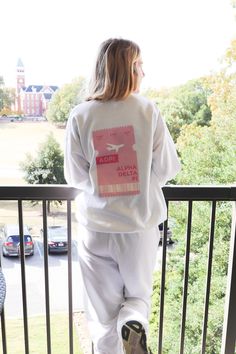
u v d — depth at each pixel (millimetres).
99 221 1205
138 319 1209
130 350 1209
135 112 1185
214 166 8609
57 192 1350
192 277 7109
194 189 1390
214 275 6953
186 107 8734
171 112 8742
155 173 1275
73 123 1224
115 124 1181
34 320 5254
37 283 5020
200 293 6930
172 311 6906
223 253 6992
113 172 1186
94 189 1206
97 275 1295
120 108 1186
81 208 1264
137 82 1237
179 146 8758
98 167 1192
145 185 1185
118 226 1188
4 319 1495
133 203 1186
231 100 8680
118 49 1201
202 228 7082
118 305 1351
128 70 1199
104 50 1222
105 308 1344
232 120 8617
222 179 8438
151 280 1310
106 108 1190
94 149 1188
